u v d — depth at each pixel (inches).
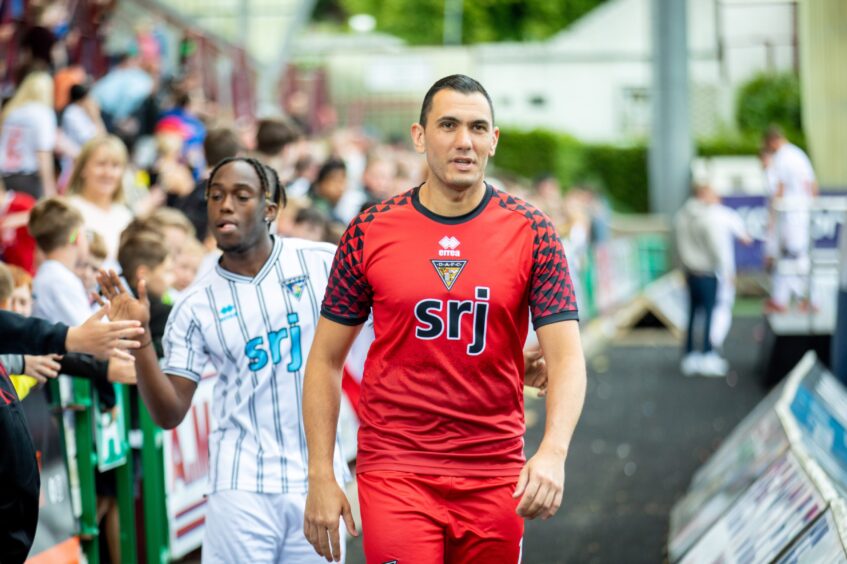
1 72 673.0
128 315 237.8
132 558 324.8
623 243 1198.9
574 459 536.4
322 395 217.3
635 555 388.8
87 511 302.8
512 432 215.9
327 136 1160.2
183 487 351.9
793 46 1977.1
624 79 1962.4
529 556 389.1
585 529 421.7
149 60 714.8
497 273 210.4
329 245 265.7
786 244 799.7
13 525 209.5
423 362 211.8
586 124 1977.1
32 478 210.1
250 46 1284.4
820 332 737.6
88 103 554.9
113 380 296.4
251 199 252.7
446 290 210.1
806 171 957.2
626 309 1091.3
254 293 254.4
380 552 210.4
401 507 210.4
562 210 1053.8
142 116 676.1
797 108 1964.8
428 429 212.8
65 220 319.3
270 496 249.8
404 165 737.6
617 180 1911.9
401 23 2714.1
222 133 406.9
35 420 279.4
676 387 737.6
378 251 212.7
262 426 252.8
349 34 2689.5
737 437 426.9
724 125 1982.0
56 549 286.8
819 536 250.8
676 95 1325.0
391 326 212.4
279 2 1286.9
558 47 2032.5
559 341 209.8
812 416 423.2
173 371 253.8
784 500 295.4
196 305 255.0
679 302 1044.5
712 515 364.5
